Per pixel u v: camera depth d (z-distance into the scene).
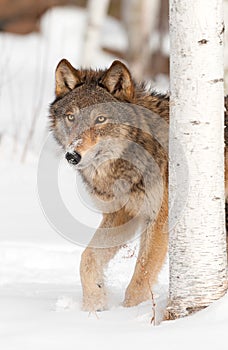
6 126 23.64
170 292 8.26
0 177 19.23
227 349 6.56
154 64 33.22
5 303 9.16
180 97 8.05
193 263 8.03
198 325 7.36
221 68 8.05
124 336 7.14
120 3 43.00
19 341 7.04
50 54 34.31
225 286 8.13
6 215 16.50
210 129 8.00
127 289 10.07
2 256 13.22
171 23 8.09
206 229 8.02
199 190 8.01
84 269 9.89
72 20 39.06
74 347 6.80
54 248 13.91
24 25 38.47
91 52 30.83
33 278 11.96
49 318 8.16
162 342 6.86
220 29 8.02
